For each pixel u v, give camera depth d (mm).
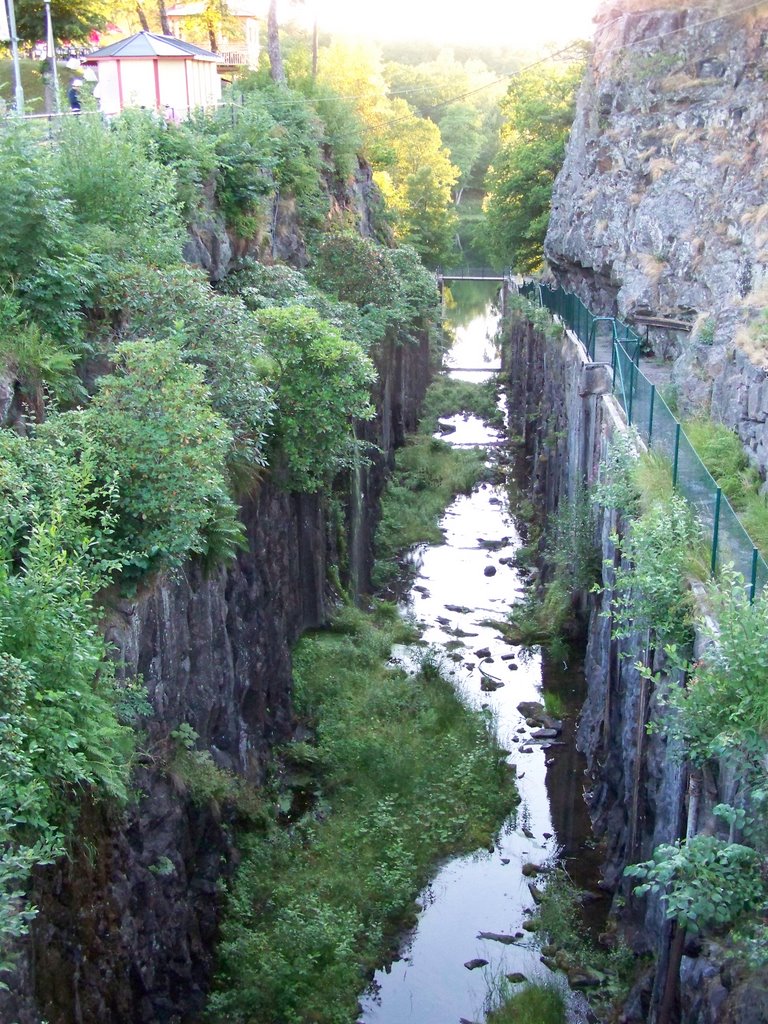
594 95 33188
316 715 19531
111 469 12273
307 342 19297
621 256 28547
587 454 23891
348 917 14758
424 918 15648
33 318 13930
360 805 17484
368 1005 13875
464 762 18891
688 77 27531
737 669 9656
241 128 24453
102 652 10469
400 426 37750
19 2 31062
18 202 13703
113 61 29531
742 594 10555
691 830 11039
